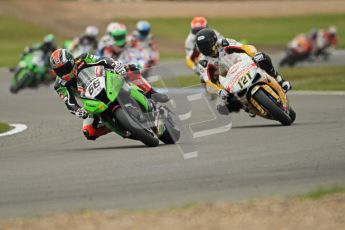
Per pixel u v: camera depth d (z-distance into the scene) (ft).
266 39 502.79
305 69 317.22
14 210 80.84
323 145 109.81
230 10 640.99
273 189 83.51
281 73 299.17
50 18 613.52
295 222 71.36
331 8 636.89
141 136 115.03
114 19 612.29
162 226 71.15
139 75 115.03
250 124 143.13
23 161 113.60
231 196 81.10
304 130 127.85
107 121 116.98
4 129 160.45
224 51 131.85
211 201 78.84
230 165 98.07
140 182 90.68
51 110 203.62
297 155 102.89
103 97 113.91
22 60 286.05
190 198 81.25
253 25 570.05
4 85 307.17
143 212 75.82
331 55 416.46
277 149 108.88
